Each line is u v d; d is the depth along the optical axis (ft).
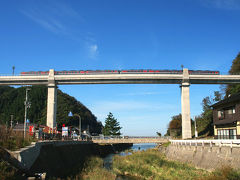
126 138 234.79
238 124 119.65
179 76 229.45
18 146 70.64
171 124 380.58
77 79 228.43
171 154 152.87
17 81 230.89
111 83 231.71
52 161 95.76
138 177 102.78
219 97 260.21
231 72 259.80
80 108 455.63
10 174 52.90
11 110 390.01
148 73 228.84
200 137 216.13
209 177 74.90
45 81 231.30
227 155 87.30
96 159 147.84
